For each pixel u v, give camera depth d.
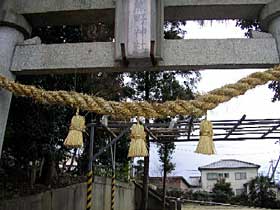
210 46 3.72
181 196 26.19
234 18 4.19
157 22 3.74
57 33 5.41
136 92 12.05
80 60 3.80
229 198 27.08
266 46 3.72
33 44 3.97
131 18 3.75
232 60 3.66
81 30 5.70
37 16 4.16
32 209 6.38
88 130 8.20
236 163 37.53
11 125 5.32
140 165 17.61
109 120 8.08
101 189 10.44
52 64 3.83
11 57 3.93
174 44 3.74
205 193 27.55
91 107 2.71
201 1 3.98
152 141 9.99
